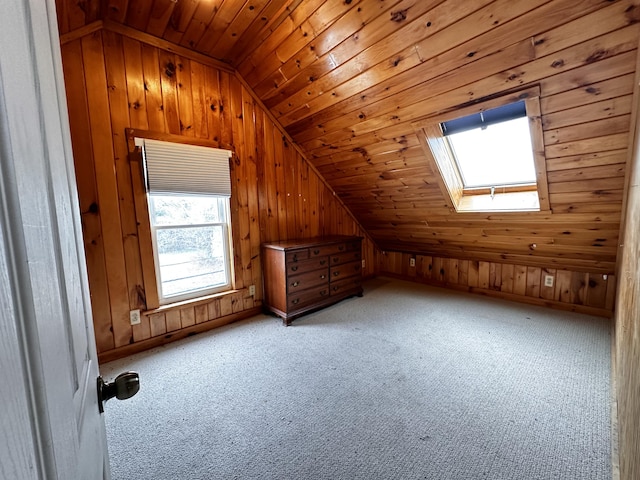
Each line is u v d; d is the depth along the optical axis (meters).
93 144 2.11
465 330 2.71
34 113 0.36
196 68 2.52
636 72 1.39
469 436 1.48
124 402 1.77
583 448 1.39
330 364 2.17
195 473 1.31
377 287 4.19
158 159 2.35
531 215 2.58
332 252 3.31
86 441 0.51
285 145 3.27
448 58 1.73
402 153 2.61
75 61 2.00
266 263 3.09
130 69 2.20
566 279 3.13
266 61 2.44
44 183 0.37
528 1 1.36
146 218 2.38
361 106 2.36
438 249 3.99
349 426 1.57
